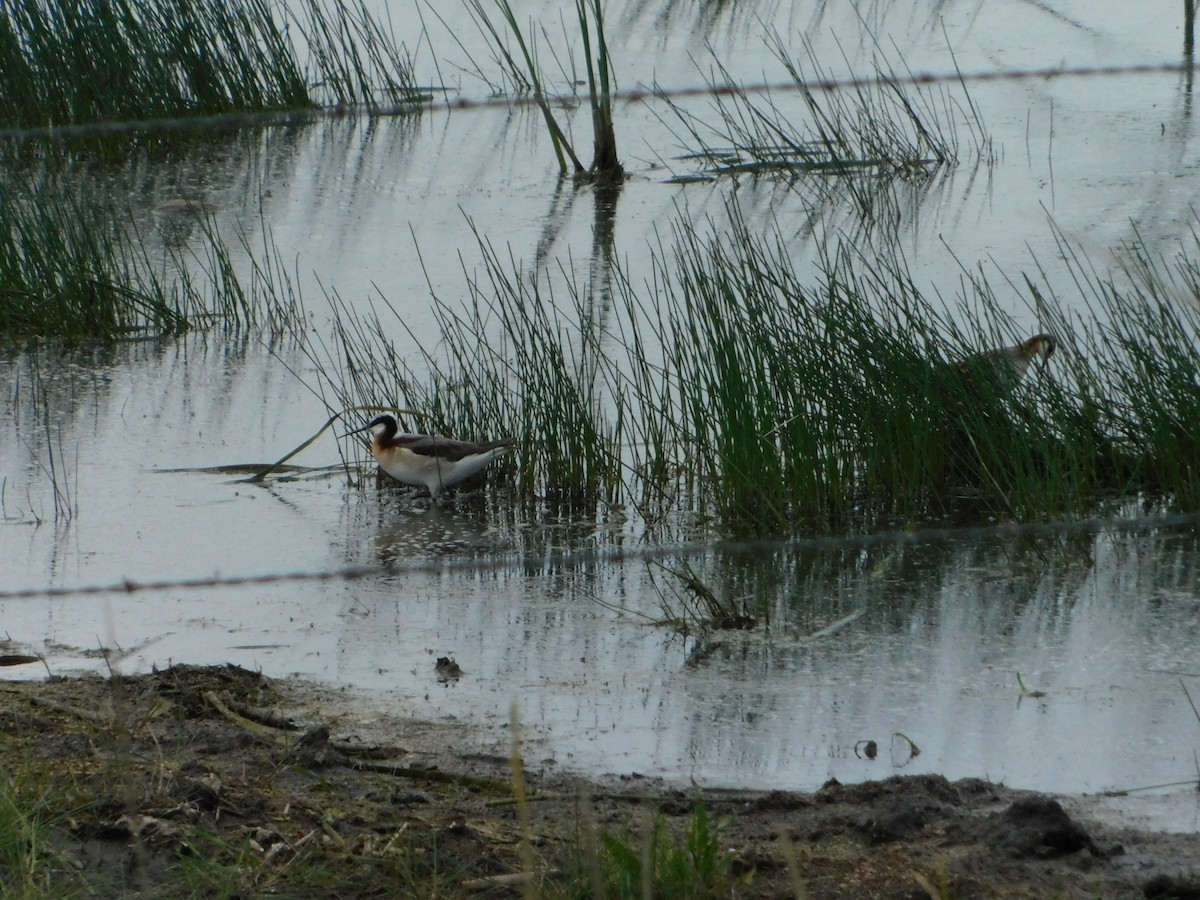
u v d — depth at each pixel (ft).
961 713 29.94
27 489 45.06
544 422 46.11
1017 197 70.23
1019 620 34.88
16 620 35.65
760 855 22.58
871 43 94.84
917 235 65.82
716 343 43.93
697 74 90.84
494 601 36.96
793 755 28.12
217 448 48.85
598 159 78.18
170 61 82.74
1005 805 25.02
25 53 79.41
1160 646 33.12
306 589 37.81
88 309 60.13
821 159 77.82
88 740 26.94
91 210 67.41
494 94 89.56
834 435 43.86
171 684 30.58
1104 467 44.52
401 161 81.30
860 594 36.94
